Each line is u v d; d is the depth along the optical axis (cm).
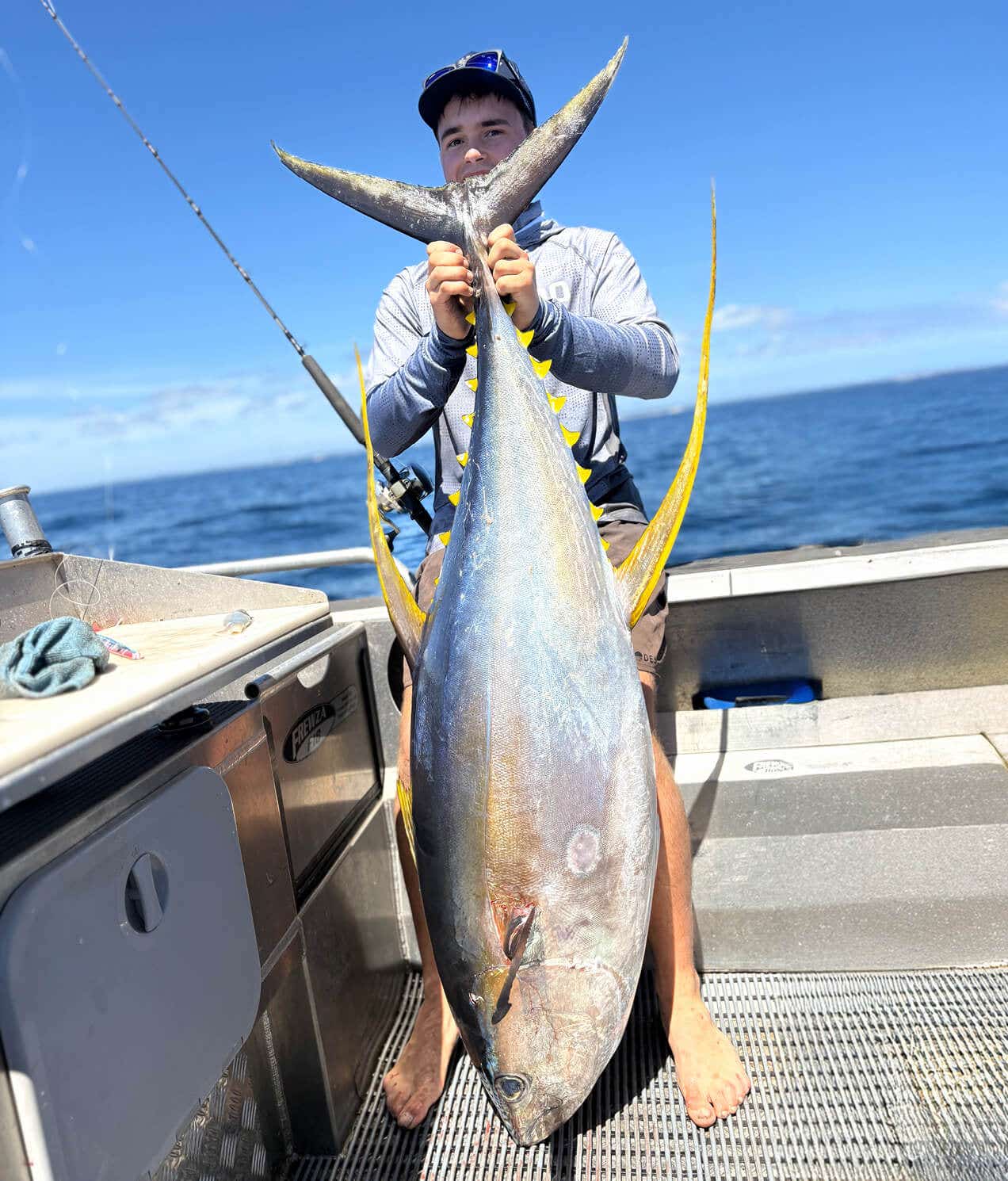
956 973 192
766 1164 154
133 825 108
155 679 112
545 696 122
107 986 101
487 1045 129
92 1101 96
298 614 159
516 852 122
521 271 147
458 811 125
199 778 126
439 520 218
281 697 168
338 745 198
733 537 2173
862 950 197
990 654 241
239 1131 150
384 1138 170
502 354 134
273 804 157
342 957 182
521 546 126
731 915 201
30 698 106
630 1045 184
